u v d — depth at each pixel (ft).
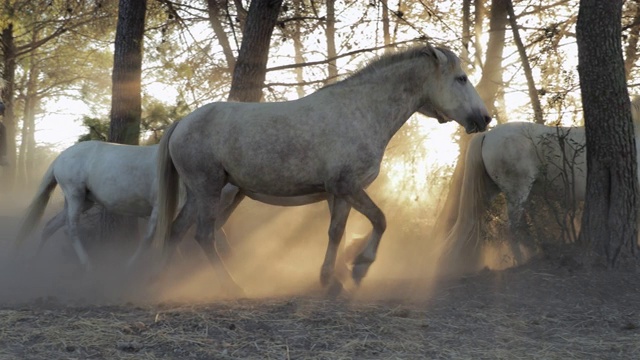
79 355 15.88
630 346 17.29
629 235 23.54
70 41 79.82
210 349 16.42
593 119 24.06
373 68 22.72
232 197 25.96
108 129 39.17
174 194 24.13
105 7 52.95
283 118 22.07
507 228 28.32
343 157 21.89
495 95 40.11
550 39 38.24
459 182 30.91
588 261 23.48
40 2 51.90
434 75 22.81
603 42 23.72
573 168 26.84
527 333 18.39
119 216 34.81
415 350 16.76
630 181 23.75
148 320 18.26
